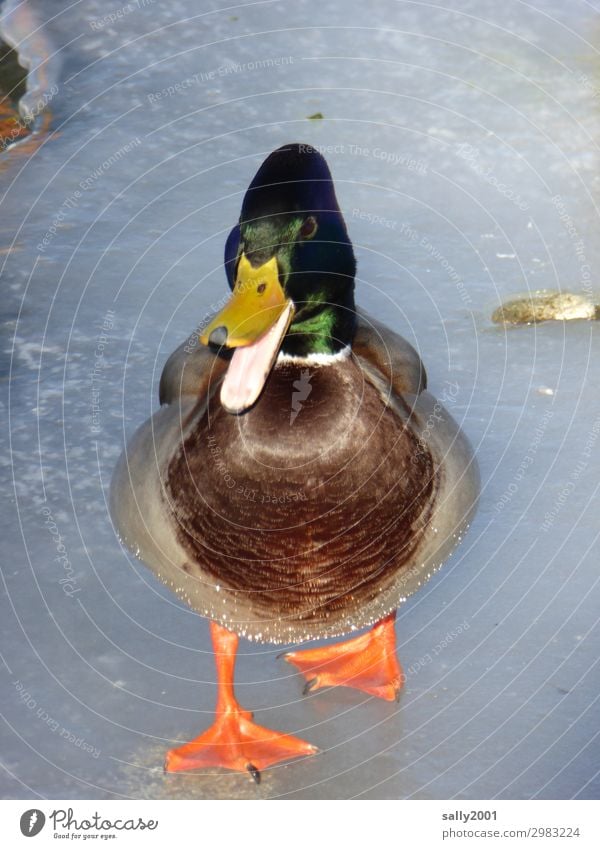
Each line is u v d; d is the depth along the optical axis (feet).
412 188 20.02
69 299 17.44
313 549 10.39
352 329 10.82
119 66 24.22
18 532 13.14
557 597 12.20
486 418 14.87
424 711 10.94
